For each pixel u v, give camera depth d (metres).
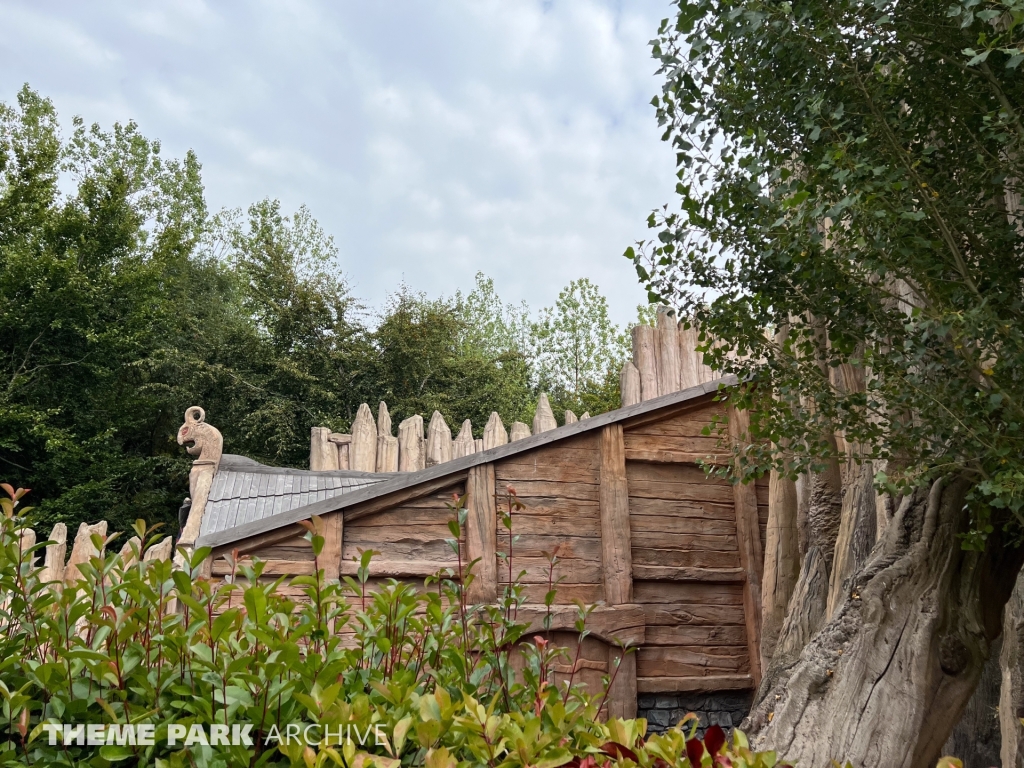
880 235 3.14
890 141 3.18
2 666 2.22
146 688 2.26
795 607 5.80
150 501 19.39
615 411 7.35
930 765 3.71
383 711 2.31
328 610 2.84
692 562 7.25
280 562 6.54
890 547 4.18
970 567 4.01
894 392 3.58
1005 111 3.02
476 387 24.67
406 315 24.05
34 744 2.15
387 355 23.69
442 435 13.00
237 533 6.52
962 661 3.83
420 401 23.23
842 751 3.66
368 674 2.67
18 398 19.03
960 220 3.28
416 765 2.27
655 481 7.39
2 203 19.86
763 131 3.38
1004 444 3.17
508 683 3.00
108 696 2.26
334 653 2.50
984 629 3.97
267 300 23.70
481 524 6.89
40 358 19.53
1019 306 3.19
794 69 3.46
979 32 2.89
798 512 6.48
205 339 22.81
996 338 3.09
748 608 7.20
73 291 19.23
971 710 5.10
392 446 12.80
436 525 6.90
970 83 3.26
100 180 22.27
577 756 2.13
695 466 7.47
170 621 2.40
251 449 21.80
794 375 4.05
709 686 6.95
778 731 3.89
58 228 20.36
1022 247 3.42
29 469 18.88
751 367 4.29
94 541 2.55
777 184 3.50
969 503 3.66
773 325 4.31
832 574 5.45
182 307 24.62
